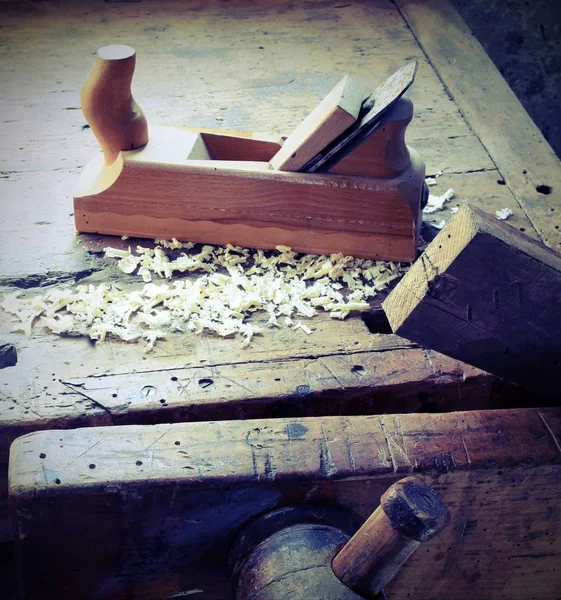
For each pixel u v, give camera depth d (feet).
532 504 1.52
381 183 1.77
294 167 1.78
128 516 1.40
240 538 1.46
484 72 2.53
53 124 2.25
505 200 2.06
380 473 1.42
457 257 1.34
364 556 1.26
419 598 1.71
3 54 2.52
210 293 1.77
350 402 1.61
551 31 2.88
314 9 2.82
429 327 1.45
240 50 2.60
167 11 2.77
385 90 1.74
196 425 1.45
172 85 2.42
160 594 1.58
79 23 2.69
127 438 1.42
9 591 1.88
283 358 1.65
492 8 2.97
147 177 1.80
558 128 2.97
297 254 1.88
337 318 1.75
